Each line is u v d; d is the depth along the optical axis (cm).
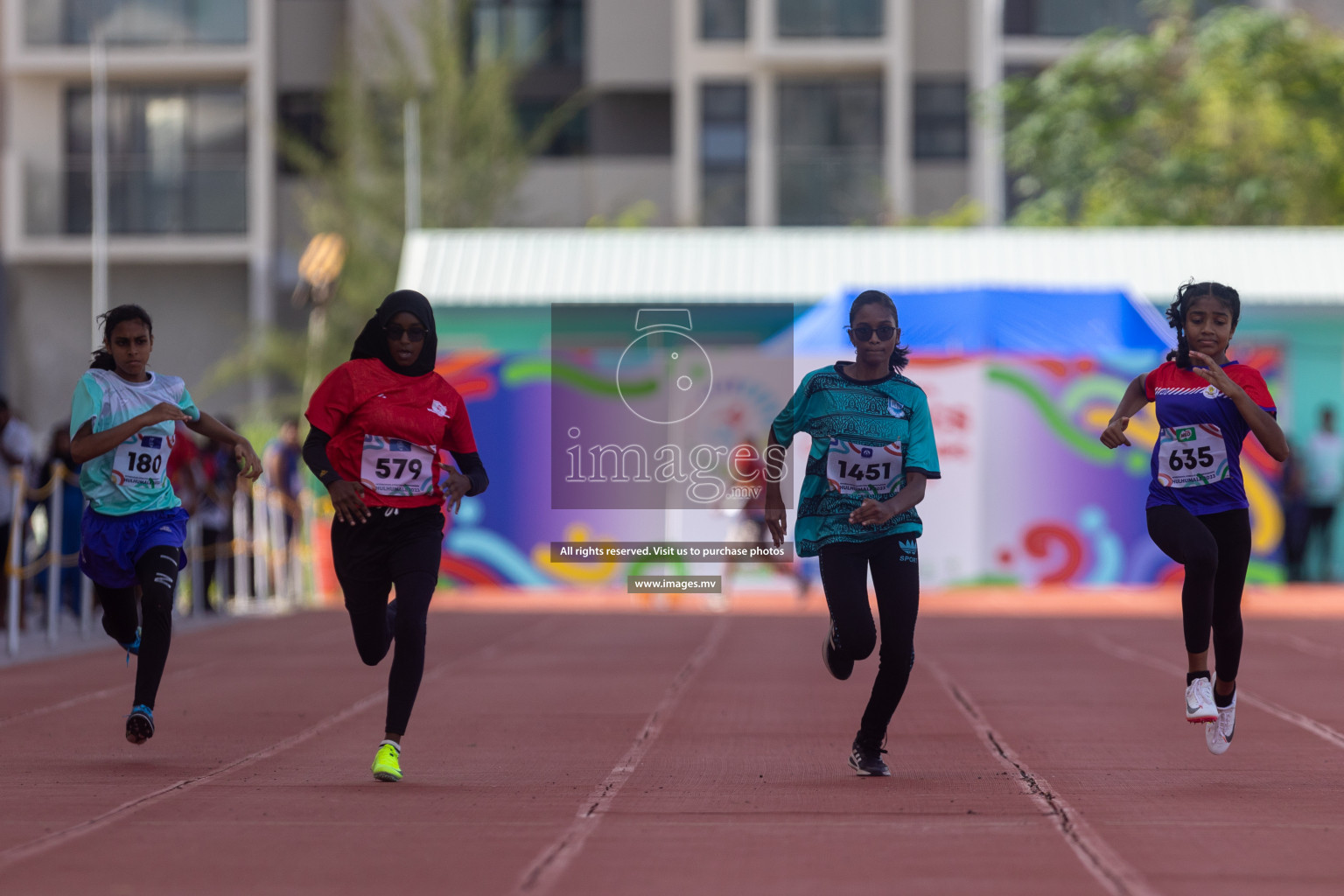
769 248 6981
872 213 10088
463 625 4781
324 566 6038
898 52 10069
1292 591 6278
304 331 10494
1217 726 2139
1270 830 1748
